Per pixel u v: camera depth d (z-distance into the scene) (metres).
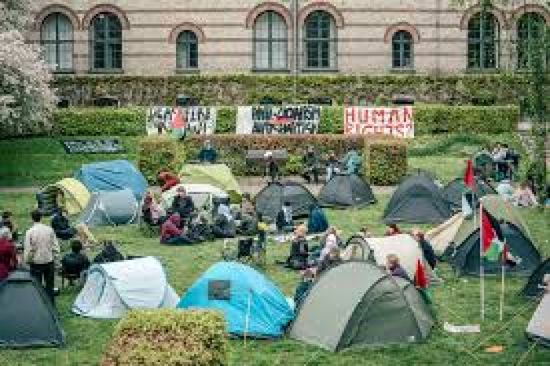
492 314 32.16
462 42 70.81
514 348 29.14
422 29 70.81
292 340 29.80
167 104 71.00
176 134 59.91
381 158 54.94
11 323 29.22
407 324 29.44
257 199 46.38
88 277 32.81
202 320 23.55
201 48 71.00
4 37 59.22
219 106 67.19
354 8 70.75
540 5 68.69
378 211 48.38
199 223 42.50
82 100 71.25
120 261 33.06
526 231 39.09
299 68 71.25
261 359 28.19
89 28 71.56
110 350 23.19
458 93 70.38
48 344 29.16
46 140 63.50
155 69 71.38
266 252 40.25
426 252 36.12
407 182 46.12
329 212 48.12
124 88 71.12
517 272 36.88
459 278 36.53
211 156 58.62
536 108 48.12
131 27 71.25
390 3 70.69
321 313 29.62
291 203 46.03
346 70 71.06
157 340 23.12
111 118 65.12
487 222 32.00
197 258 39.38
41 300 29.58
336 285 29.86
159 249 41.00
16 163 60.03
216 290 30.44
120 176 49.69
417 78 70.25
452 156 62.09
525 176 52.34
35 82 59.00
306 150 59.88
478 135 64.50
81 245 35.47
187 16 71.00
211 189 45.88
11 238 34.28
